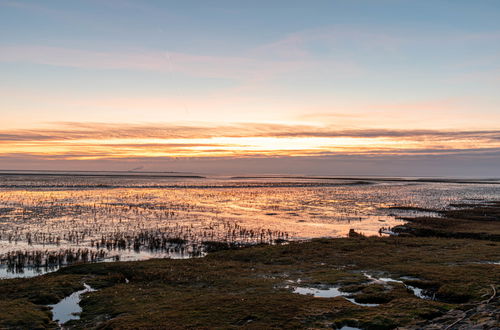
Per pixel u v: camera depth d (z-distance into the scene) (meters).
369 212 90.44
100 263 39.09
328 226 69.75
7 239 53.66
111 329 21.97
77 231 60.19
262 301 26.12
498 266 35.31
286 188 191.12
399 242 50.25
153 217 76.81
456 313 22.45
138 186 183.38
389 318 22.25
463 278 31.00
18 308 25.53
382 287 29.19
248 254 44.38
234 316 23.38
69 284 31.53
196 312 24.20
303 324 21.89
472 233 58.62
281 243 54.09
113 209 87.12
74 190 145.88
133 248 49.91
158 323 22.41
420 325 20.89
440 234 59.53
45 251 47.00
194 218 77.00
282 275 34.69
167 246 51.41
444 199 127.81
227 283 31.95
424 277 32.22
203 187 188.25
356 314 23.33
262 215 83.75
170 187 182.25
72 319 24.56
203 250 49.72
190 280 33.00
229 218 78.25
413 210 94.44
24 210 82.38
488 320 20.23
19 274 37.47
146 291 29.78
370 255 42.66
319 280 32.19
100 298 28.14
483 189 190.88
